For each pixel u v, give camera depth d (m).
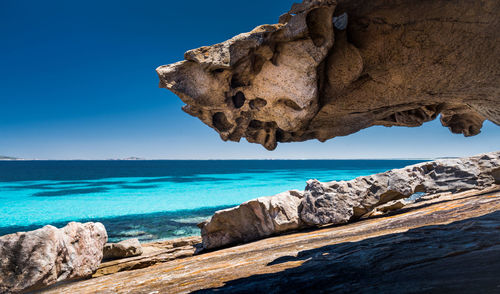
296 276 3.63
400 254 3.69
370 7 4.04
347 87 5.12
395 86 5.11
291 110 5.39
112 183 55.09
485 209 5.91
